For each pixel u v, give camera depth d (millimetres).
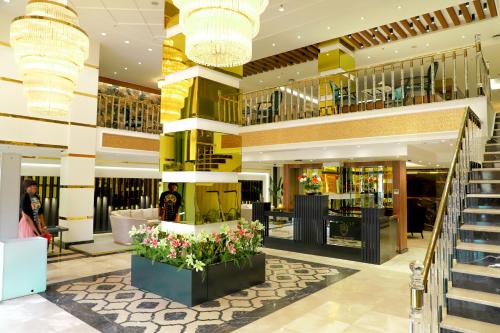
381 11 8367
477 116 6098
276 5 8062
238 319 4316
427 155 9312
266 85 14820
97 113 10969
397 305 4918
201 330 3986
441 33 9727
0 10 8062
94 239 10102
